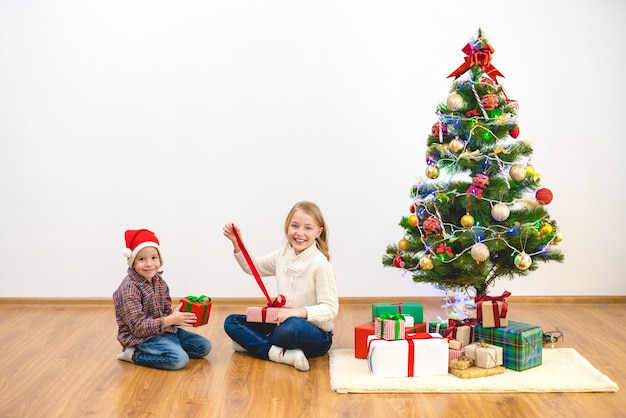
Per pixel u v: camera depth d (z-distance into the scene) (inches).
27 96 158.7
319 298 116.9
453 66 160.7
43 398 98.0
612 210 164.9
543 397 99.3
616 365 114.9
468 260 115.5
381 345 106.0
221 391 101.2
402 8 160.1
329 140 161.3
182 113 159.9
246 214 161.9
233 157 160.9
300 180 161.8
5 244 161.2
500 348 110.0
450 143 117.4
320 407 95.1
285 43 159.8
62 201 160.6
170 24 158.9
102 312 153.1
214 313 153.2
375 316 124.3
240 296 162.9
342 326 142.0
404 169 162.1
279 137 160.9
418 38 160.4
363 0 159.8
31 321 143.9
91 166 160.1
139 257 113.9
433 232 119.6
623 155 163.8
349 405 96.0
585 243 165.5
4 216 160.7
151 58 159.0
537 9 161.3
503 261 120.8
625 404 96.7
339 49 160.1
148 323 111.0
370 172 162.1
